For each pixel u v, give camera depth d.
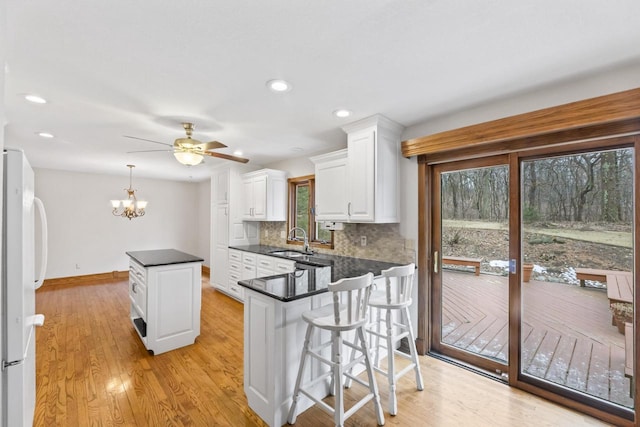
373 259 3.39
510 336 2.37
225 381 2.41
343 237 3.78
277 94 2.23
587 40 1.56
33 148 3.88
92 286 5.55
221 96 2.26
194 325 3.13
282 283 2.20
